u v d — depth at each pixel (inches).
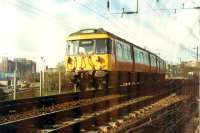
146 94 1012.5
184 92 1209.4
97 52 874.8
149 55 1316.4
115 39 920.9
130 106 663.8
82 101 694.5
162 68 1625.2
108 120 531.8
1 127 387.9
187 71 2349.9
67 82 1003.3
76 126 438.3
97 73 863.7
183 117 754.2
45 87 972.6
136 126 503.2
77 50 893.8
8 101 519.2
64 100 667.4
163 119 645.9
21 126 420.5
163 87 1358.3
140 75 1181.7
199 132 607.5
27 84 1011.3
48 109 567.8
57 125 453.7
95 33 887.7
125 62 989.2
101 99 730.2
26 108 556.1
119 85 952.9
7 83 1080.2
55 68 1010.1
